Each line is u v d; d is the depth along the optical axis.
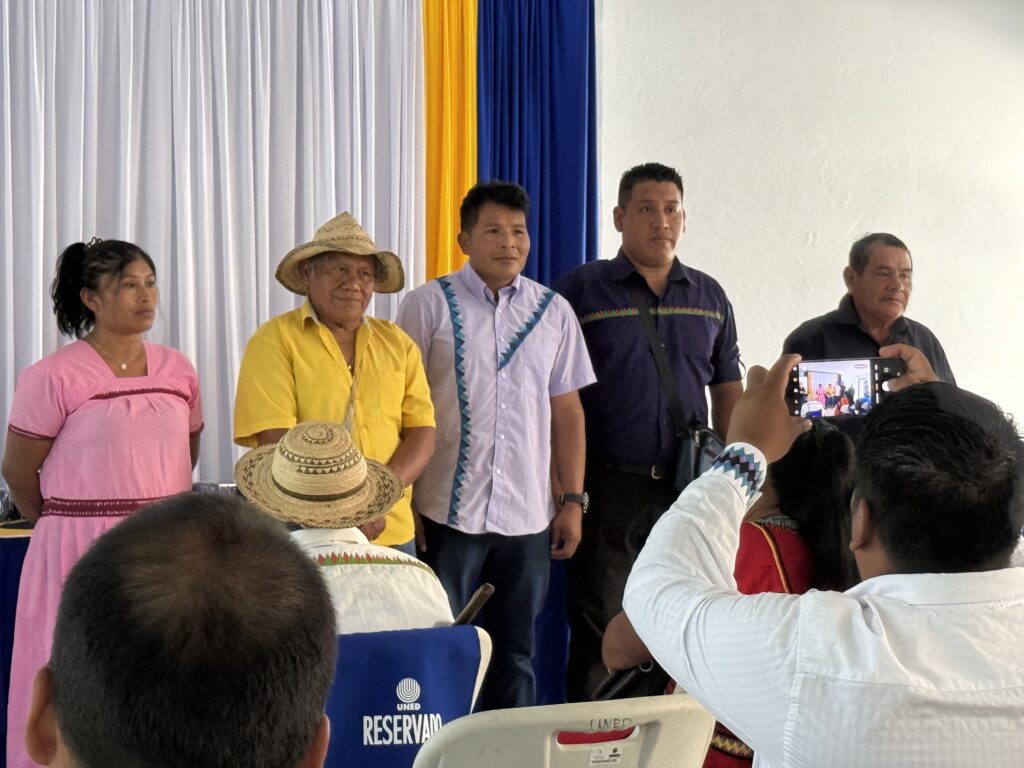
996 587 0.96
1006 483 0.97
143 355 2.53
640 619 1.03
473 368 2.84
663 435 3.01
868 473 1.01
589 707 1.35
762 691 0.93
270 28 3.56
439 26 3.74
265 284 3.54
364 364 2.62
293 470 1.79
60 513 2.38
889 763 0.88
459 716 1.45
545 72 3.86
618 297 3.06
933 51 4.36
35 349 3.24
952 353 4.44
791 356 1.20
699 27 4.12
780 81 4.21
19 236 3.26
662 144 4.11
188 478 2.56
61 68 3.30
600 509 3.03
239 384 2.59
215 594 0.62
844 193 4.30
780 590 1.63
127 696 0.60
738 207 4.19
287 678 0.64
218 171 3.50
